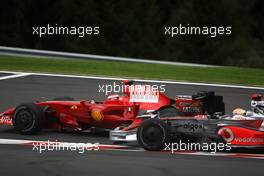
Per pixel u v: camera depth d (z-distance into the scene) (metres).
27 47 181.12
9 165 25.83
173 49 185.25
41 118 33.69
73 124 34.31
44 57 88.06
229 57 173.75
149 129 29.75
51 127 35.09
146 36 187.50
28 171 24.64
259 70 81.00
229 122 30.45
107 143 32.22
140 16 191.50
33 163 26.38
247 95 55.91
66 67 74.19
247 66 167.25
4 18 182.12
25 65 74.25
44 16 187.62
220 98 32.19
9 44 178.38
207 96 31.84
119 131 31.41
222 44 186.00
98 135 34.81
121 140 31.30
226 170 25.66
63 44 178.75
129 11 189.25
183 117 30.83
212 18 193.38
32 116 33.56
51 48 179.75
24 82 59.22
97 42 179.00
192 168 25.94
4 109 44.91
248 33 196.50
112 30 184.38
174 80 65.62
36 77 63.19
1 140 32.28
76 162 26.78
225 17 194.62
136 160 27.50
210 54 184.62
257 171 25.56
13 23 181.88
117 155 28.73
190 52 184.75
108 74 68.94
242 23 197.12
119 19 185.88
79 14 185.25
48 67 73.25
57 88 56.09
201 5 195.00
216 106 31.92
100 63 80.31
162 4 199.38
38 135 34.06
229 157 28.91
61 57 89.38
